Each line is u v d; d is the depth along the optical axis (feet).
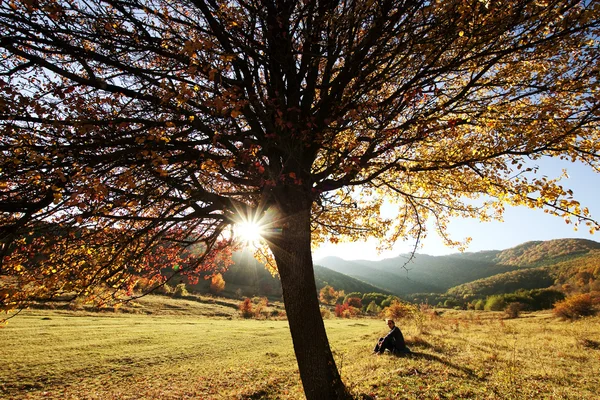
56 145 12.94
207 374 42.32
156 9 16.15
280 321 159.53
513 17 13.28
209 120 15.94
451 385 24.85
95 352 53.42
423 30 14.49
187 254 21.93
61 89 14.30
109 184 14.35
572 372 29.66
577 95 15.47
